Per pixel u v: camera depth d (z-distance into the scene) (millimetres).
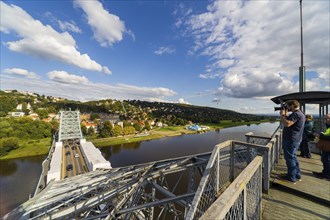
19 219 9164
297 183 4617
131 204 7375
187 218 2568
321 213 3537
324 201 3805
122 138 82250
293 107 4578
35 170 42562
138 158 50062
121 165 43906
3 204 27406
